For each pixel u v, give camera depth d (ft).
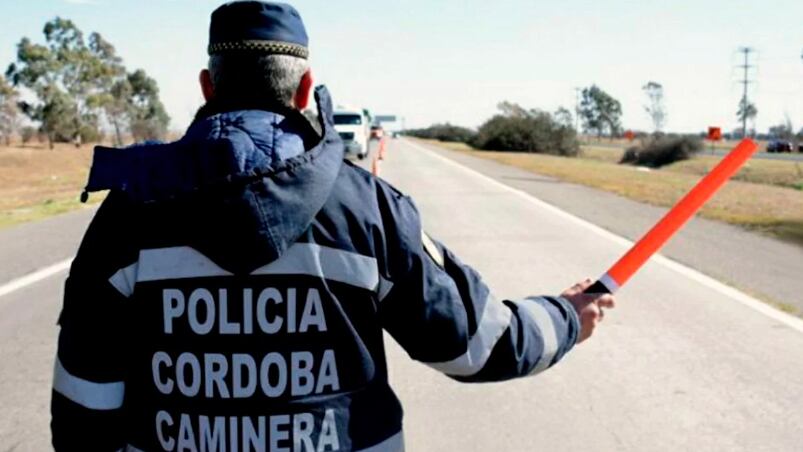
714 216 53.57
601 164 153.58
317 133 6.10
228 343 5.73
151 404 5.98
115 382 6.01
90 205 62.18
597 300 6.73
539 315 6.43
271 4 6.07
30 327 24.98
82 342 5.92
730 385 19.65
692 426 17.17
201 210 5.57
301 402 5.77
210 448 5.79
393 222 6.00
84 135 233.76
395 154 180.14
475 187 80.33
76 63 231.09
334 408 5.83
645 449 16.05
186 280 5.74
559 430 16.93
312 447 5.79
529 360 6.31
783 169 151.74
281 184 5.59
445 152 206.18
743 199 67.31
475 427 17.11
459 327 6.06
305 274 5.72
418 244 6.07
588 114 479.82
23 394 19.12
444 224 49.78
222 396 5.75
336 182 5.89
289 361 5.75
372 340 5.98
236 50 6.00
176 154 5.82
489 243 41.78
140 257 5.82
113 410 6.04
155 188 5.75
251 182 5.54
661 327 24.77
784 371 20.70
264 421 5.74
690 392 19.15
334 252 5.78
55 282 31.42
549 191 75.51
